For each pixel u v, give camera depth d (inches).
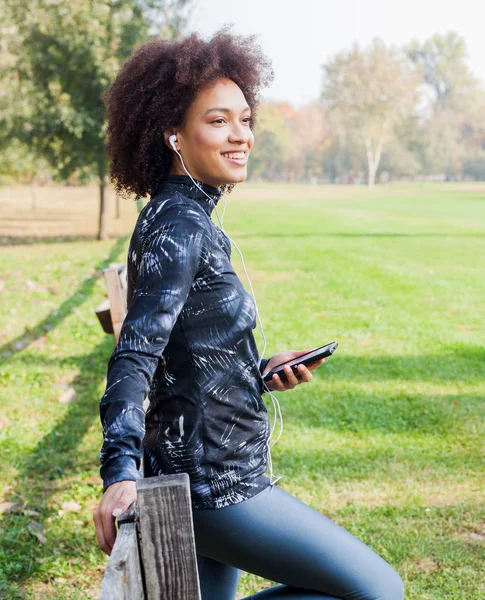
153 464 66.3
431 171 4220.0
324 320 366.3
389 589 67.1
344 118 3742.6
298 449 195.0
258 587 133.4
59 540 148.3
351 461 187.5
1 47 783.7
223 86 70.8
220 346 64.5
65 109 731.4
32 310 393.4
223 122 70.4
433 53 4436.5
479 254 657.6
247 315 66.1
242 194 2491.4
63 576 136.0
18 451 194.9
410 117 3964.1
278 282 495.8
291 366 76.7
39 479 178.7
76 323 354.0
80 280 507.5
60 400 237.8
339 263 591.8
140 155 72.5
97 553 143.3
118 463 52.6
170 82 70.3
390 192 2709.2
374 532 150.2
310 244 754.8
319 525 67.0
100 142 773.3
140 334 57.9
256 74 74.7
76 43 729.0
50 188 2541.8
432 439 203.3
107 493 51.6
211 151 70.0
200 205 69.6
